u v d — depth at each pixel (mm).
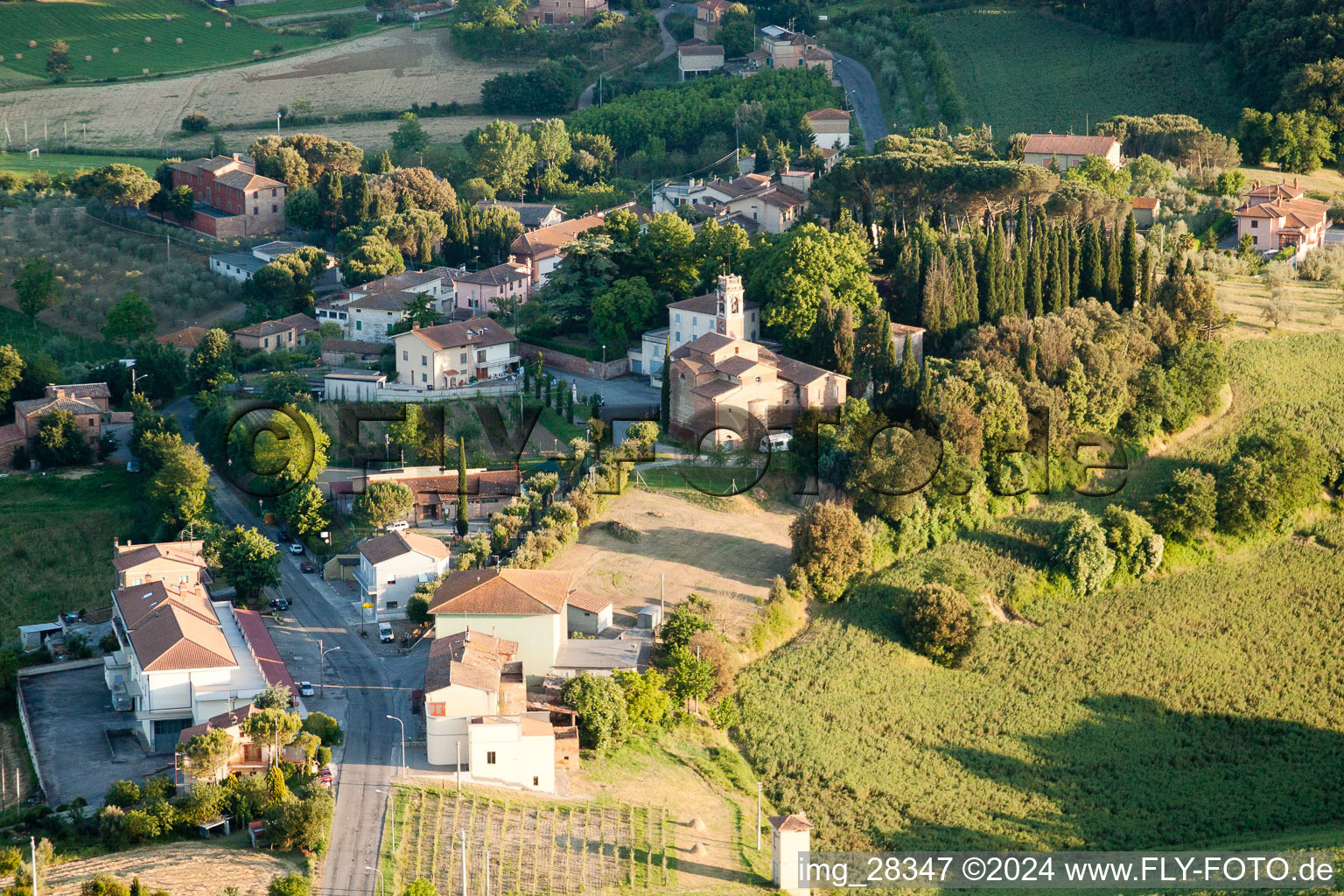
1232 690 158250
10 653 144000
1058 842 133875
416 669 146750
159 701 131875
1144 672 160250
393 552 157875
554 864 116375
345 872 110938
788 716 146875
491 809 121438
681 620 147875
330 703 138500
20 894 103312
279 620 157000
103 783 125438
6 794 124188
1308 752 149875
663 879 117125
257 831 114375
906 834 132875
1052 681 158000
